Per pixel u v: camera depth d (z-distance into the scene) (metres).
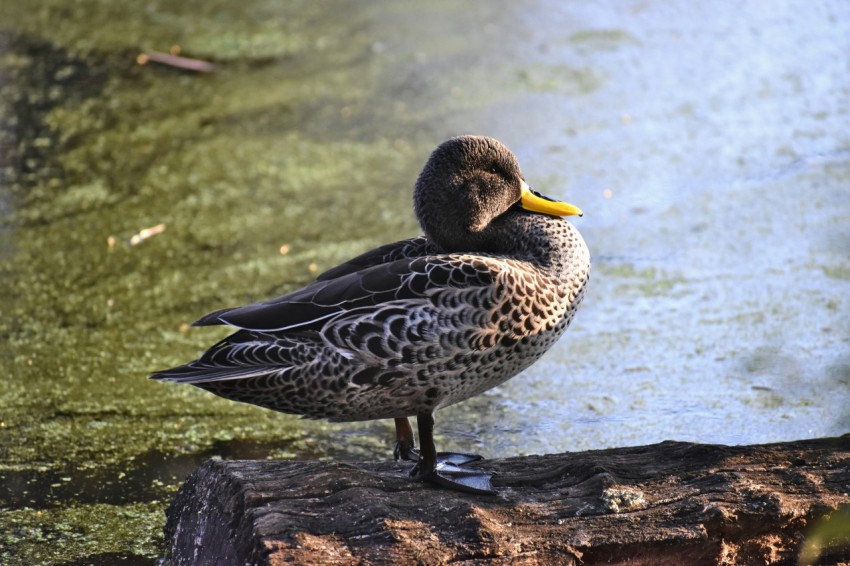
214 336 10.47
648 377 9.69
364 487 6.54
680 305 10.79
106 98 15.59
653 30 17.56
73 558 7.41
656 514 6.41
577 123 14.70
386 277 6.66
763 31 17.33
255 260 11.82
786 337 10.12
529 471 6.92
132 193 13.23
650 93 15.48
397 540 6.11
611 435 8.87
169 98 15.60
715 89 15.52
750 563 6.53
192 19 18.22
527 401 9.44
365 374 6.57
